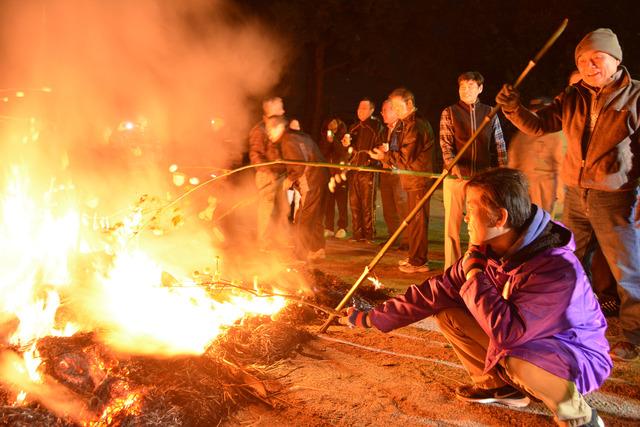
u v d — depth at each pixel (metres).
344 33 21.47
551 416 3.62
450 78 24.59
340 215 10.02
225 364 4.00
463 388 3.84
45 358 3.58
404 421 3.56
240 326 4.57
